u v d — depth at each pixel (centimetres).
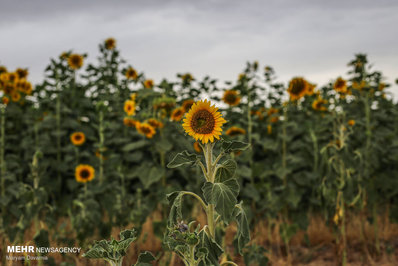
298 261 409
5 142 522
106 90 577
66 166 494
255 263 364
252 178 462
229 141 172
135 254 349
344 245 346
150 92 475
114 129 514
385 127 504
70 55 537
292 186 442
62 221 461
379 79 461
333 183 343
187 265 177
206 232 180
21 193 372
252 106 504
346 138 357
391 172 464
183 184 501
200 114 170
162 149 448
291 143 480
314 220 493
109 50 583
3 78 527
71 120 529
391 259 401
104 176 451
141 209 404
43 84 559
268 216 438
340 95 376
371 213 482
